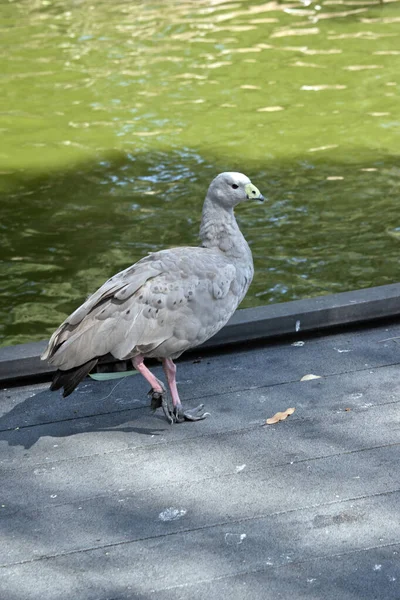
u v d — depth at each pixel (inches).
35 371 267.1
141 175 534.3
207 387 260.2
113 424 245.4
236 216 478.9
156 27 833.5
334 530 196.7
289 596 179.2
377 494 207.8
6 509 211.8
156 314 232.7
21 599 182.7
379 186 508.1
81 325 230.7
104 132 601.0
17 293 407.8
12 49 782.5
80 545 197.6
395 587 179.9
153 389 238.2
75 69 726.5
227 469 221.3
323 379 259.6
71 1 938.7
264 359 273.6
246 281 252.4
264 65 722.8
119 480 220.1
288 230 462.3
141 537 199.0
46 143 587.2
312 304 285.3
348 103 637.9
